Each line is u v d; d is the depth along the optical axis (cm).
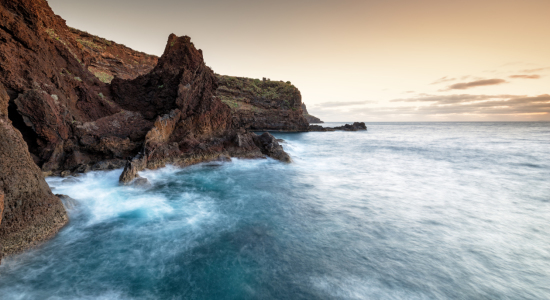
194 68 2300
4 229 663
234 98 8350
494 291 607
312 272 672
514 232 927
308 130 8862
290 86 9225
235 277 648
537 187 1559
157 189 1414
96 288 592
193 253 757
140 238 843
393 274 666
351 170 2078
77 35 4600
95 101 1934
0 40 1338
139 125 1994
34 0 1638
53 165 1473
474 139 5084
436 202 1267
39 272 640
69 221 918
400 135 6694
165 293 585
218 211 1112
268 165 2175
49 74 1611
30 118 1378
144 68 6050
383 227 962
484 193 1433
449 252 782
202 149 2073
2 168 680
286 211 1124
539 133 6719
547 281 646
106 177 1510
